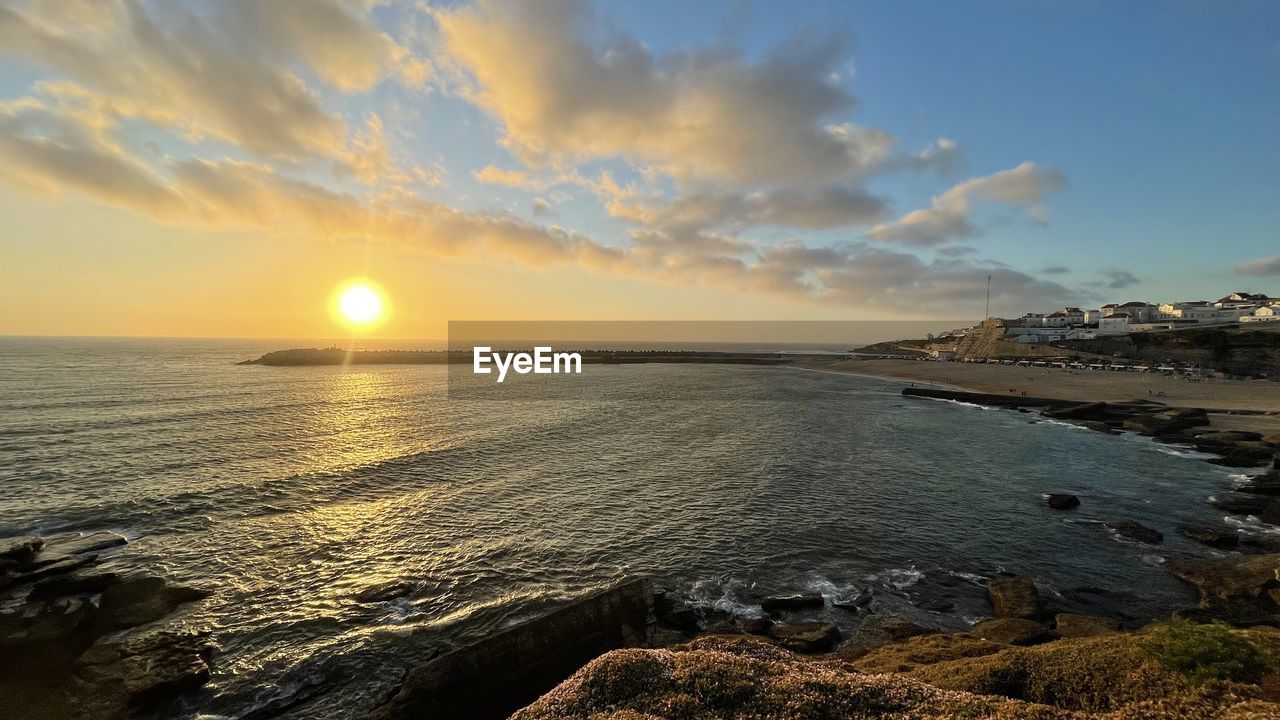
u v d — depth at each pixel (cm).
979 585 2628
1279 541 3133
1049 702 1291
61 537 2969
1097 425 6894
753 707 1156
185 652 1980
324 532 3153
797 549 3009
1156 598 2480
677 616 2280
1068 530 3325
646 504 3719
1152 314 18850
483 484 4128
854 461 5009
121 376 11138
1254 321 15512
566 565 2792
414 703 1659
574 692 1268
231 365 15612
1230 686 1201
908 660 1780
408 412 7538
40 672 1862
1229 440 5669
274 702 1791
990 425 7150
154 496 3619
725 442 5831
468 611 2347
